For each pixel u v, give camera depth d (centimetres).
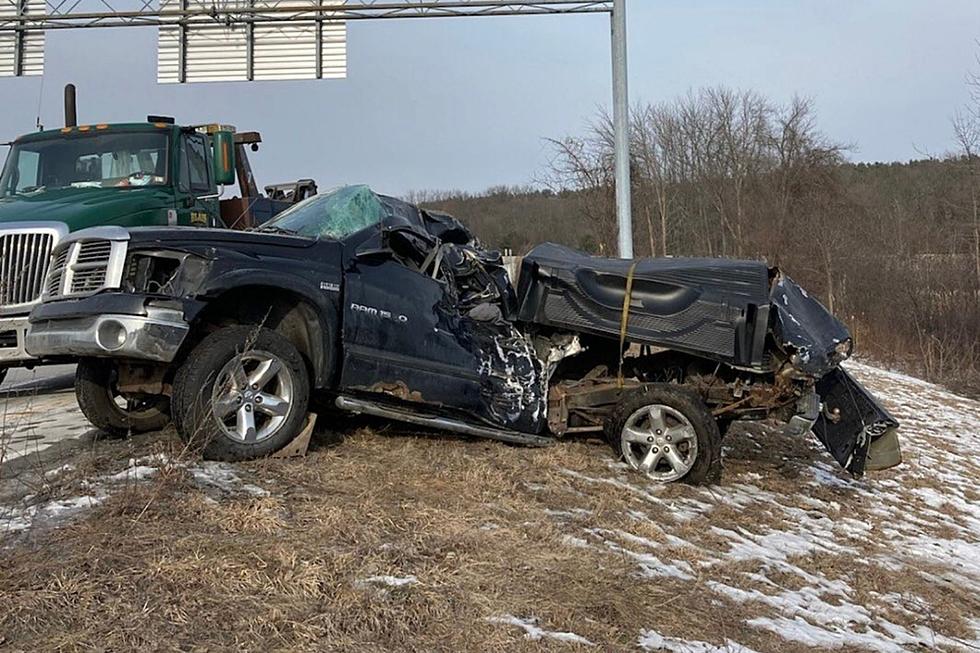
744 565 530
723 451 894
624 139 1384
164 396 621
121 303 502
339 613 350
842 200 3466
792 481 819
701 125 3919
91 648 297
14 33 1470
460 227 838
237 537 408
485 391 661
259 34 1475
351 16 1433
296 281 560
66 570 347
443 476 571
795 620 465
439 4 1397
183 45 1478
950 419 1498
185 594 342
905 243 2900
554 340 721
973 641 510
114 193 921
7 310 759
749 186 3803
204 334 555
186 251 531
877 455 796
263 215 1172
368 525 451
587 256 749
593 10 1381
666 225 3931
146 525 407
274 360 538
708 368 725
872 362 2512
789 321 680
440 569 411
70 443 614
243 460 526
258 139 1331
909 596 564
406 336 621
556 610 396
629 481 657
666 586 458
